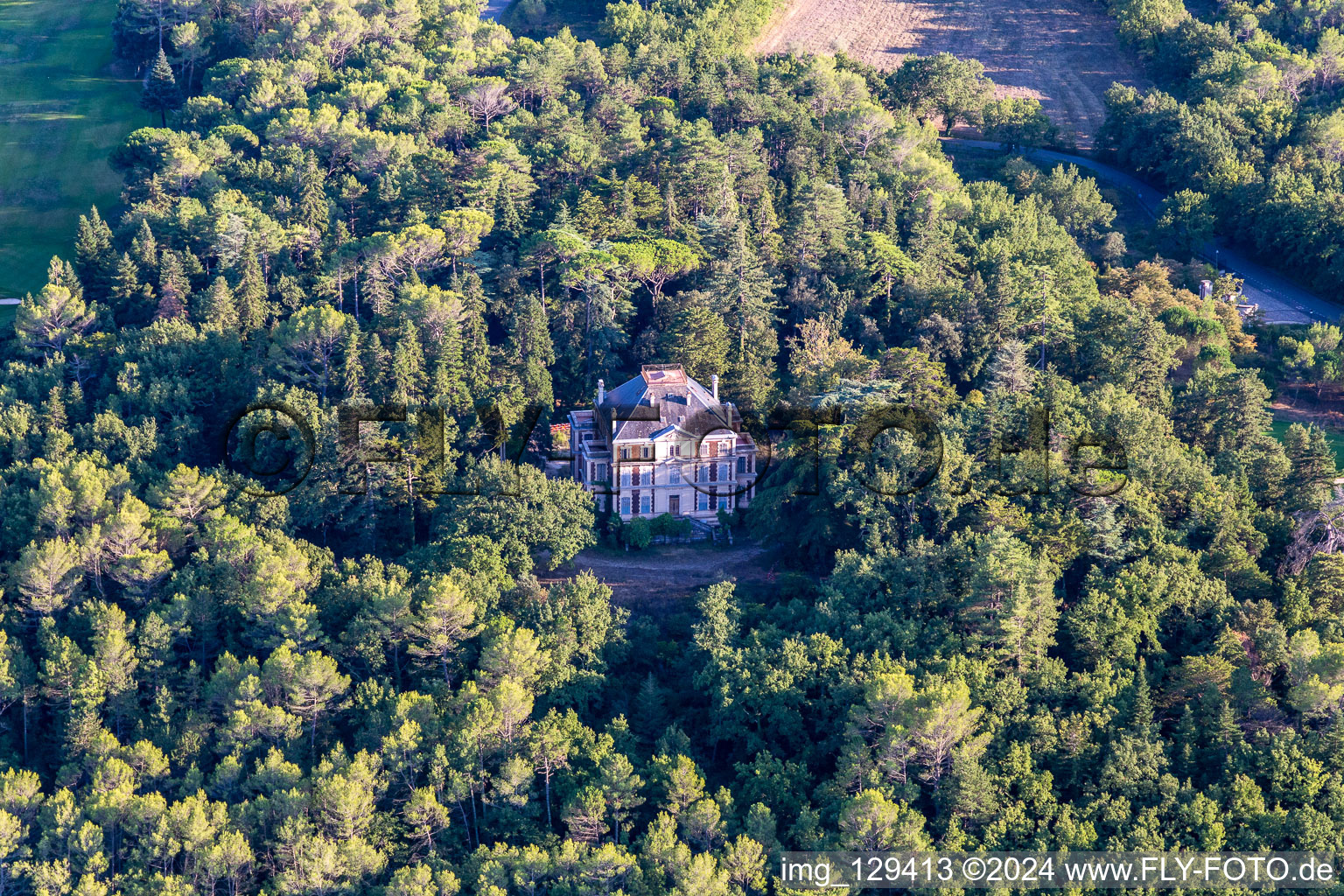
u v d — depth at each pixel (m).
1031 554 174.12
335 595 171.75
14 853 142.50
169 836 142.88
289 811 145.25
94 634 166.75
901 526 181.00
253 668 160.12
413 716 154.88
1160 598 171.25
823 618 167.38
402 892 137.75
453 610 161.88
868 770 149.62
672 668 171.00
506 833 148.38
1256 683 160.50
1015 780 150.88
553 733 151.62
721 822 146.62
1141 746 152.88
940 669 159.50
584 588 171.25
